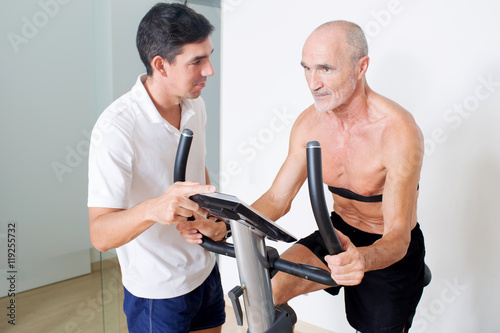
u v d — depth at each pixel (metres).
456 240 1.73
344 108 1.36
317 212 0.74
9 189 1.83
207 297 1.39
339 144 1.44
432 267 1.81
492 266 1.65
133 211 0.96
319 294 2.17
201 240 1.08
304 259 1.42
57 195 1.96
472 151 1.63
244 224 0.84
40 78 1.83
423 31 1.66
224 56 2.33
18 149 1.82
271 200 1.56
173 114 1.27
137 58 2.00
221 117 2.42
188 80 1.13
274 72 2.14
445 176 1.71
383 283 1.41
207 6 2.39
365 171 1.39
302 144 1.54
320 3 1.92
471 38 1.56
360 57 1.29
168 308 1.25
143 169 1.17
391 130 1.31
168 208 0.88
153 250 1.22
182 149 0.96
